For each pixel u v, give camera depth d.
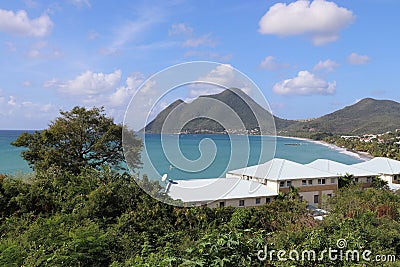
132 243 7.09
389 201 11.60
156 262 4.69
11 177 10.70
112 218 8.57
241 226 8.99
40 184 9.88
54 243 6.30
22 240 6.63
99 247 6.16
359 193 14.34
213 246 4.27
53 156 15.09
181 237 7.64
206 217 8.66
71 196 9.34
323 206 15.33
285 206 11.50
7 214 8.98
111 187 9.24
